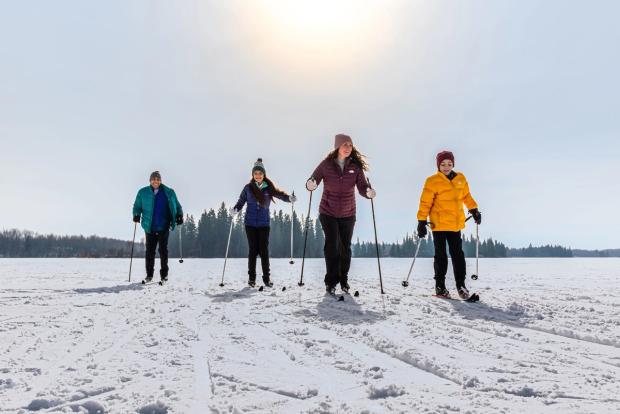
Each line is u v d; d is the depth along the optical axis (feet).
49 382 5.50
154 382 5.54
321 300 14.15
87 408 4.61
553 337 8.20
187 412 4.51
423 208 16.14
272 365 6.41
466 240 261.85
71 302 13.88
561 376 5.63
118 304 13.50
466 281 24.84
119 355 7.01
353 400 4.88
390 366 6.36
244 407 4.64
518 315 10.93
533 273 35.70
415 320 10.22
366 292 17.08
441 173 16.20
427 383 5.49
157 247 24.35
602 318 10.21
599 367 6.08
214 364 6.46
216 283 22.80
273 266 47.65
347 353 7.15
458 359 6.50
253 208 20.72
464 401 4.75
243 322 10.26
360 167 16.53
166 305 13.37
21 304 13.33
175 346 7.71
